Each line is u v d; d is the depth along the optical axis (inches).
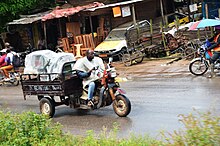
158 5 1197.7
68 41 1168.2
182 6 1251.8
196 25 786.2
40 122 381.4
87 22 1222.9
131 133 399.9
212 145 251.8
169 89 636.1
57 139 354.0
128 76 819.4
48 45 1256.2
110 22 1187.9
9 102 703.1
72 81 529.7
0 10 1222.9
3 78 928.9
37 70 561.9
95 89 520.7
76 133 455.8
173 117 471.8
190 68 724.7
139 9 1168.2
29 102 685.3
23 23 1163.9
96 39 1146.7
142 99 588.4
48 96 564.4
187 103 529.7
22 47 1371.8
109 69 510.0
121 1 1182.9
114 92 510.0
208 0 1075.9
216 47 693.9
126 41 1014.4
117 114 507.2
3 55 920.9
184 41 937.5
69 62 538.9
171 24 1064.8
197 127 271.6
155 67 877.8
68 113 565.0
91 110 567.2
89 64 517.7
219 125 280.5
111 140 339.9
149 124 456.1
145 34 1024.9
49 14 1112.2
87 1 1250.0
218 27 746.2
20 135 361.1
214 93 569.0
